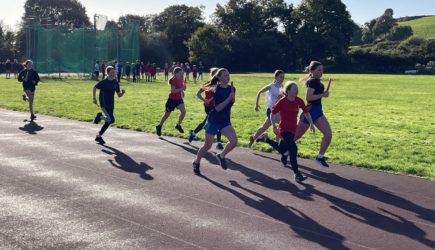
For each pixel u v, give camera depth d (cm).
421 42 9731
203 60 7900
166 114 1280
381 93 3203
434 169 935
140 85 3700
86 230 570
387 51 9531
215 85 851
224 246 530
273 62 9225
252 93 2977
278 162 986
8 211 634
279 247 530
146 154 1041
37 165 910
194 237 555
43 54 4653
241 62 9200
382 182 834
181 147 1134
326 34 9731
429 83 4619
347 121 1717
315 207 684
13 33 8294
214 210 658
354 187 798
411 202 717
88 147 1109
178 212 645
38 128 1395
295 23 10081
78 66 4700
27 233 556
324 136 904
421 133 1450
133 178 827
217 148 1117
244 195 737
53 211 638
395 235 577
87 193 728
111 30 4753
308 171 911
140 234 560
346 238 564
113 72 1157
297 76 5916
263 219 625
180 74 1258
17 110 1883
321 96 894
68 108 1953
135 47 4803
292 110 836
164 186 779
